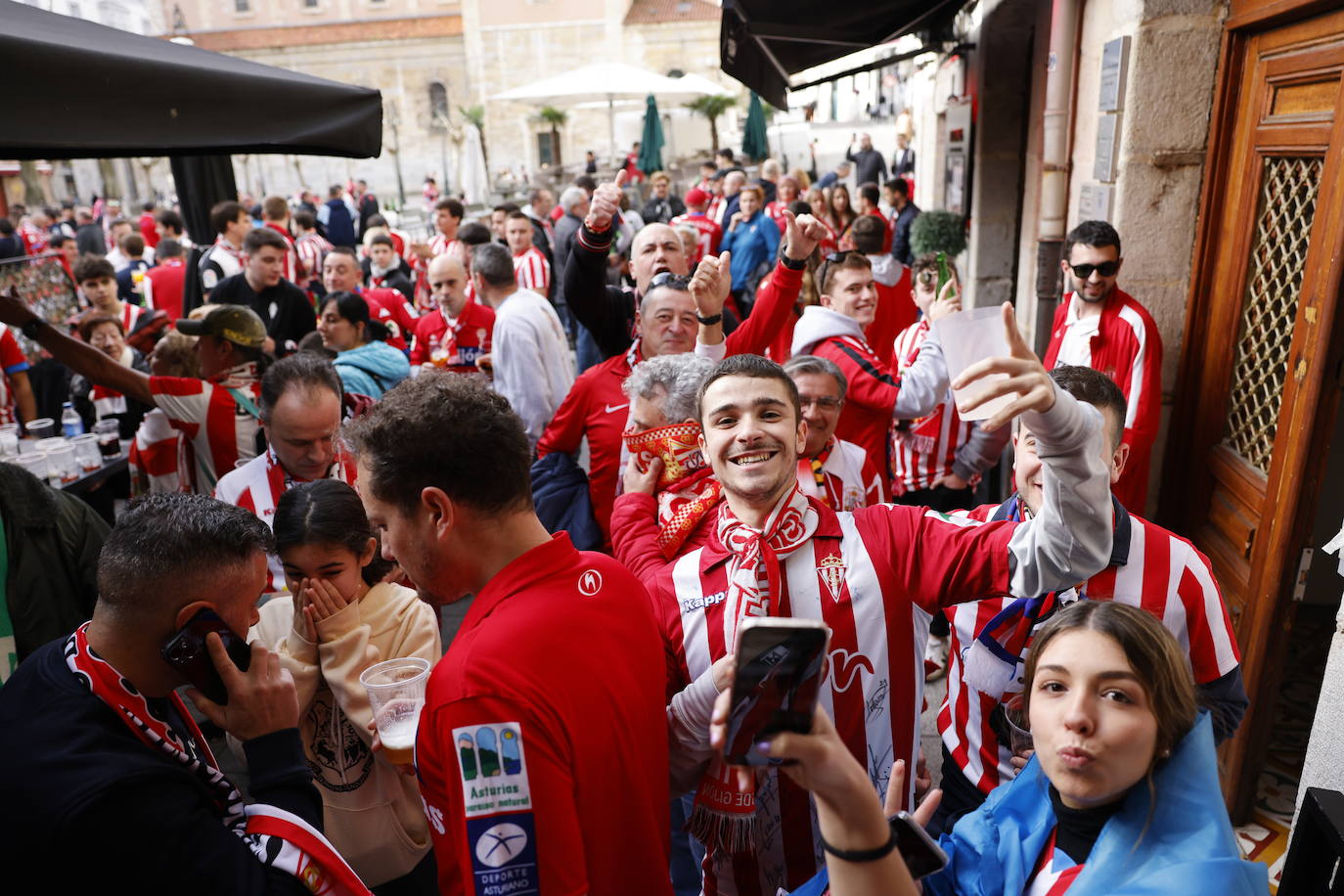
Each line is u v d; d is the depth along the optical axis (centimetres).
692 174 2400
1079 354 392
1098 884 123
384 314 704
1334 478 464
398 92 5016
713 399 180
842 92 2838
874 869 96
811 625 94
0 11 248
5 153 273
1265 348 339
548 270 884
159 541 146
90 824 131
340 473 285
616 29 4569
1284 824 313
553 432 334
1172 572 198
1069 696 128
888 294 573
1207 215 379
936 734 362
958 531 179
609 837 140
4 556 258
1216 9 368
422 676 178
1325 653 426
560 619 139
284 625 221
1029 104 688
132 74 239
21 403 553
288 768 158
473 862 129
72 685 143
